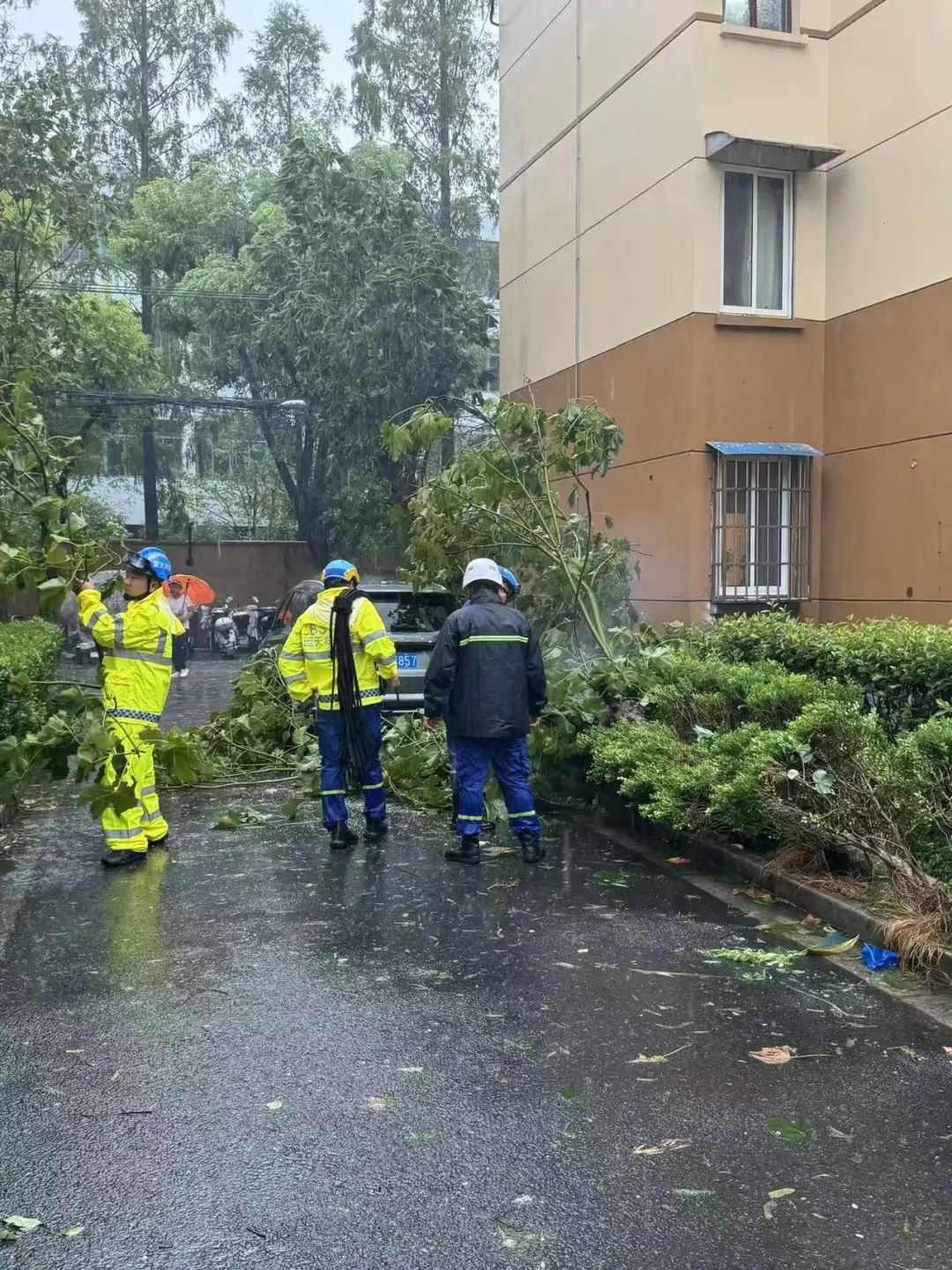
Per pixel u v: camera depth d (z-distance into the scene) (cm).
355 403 2566
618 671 870
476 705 676
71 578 712
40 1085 384
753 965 505
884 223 1115
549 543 958
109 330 2747
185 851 726
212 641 2669
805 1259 286
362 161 2886
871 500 1141
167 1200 311
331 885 638
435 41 3378
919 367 1075
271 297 2733
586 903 601
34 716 853
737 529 1198
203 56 3900
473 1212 306
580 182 1415
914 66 1066
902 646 722
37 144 1775
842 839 568
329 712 731
